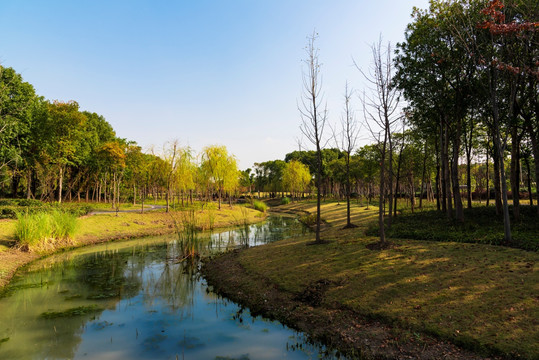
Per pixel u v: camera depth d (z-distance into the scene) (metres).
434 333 6.52
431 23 15.23
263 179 97.44
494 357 5.61
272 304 9.35
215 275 13.05
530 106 14.47
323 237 17.44
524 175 38.50
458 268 9.16
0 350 7.21
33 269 14.89
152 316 9.16
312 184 77.31
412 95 16.39
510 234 11.20
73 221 20.66
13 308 9.91
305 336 7.55
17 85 29.72
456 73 14.40
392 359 6.12
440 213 20.75
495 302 7.07
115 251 19.19
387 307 7.79
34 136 32.72
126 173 49.97
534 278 7.77
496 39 12.27
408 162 26.34
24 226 17.25
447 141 17.50
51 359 6.77
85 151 38.88
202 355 6.83
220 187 43.91
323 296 9.01
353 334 7.14
